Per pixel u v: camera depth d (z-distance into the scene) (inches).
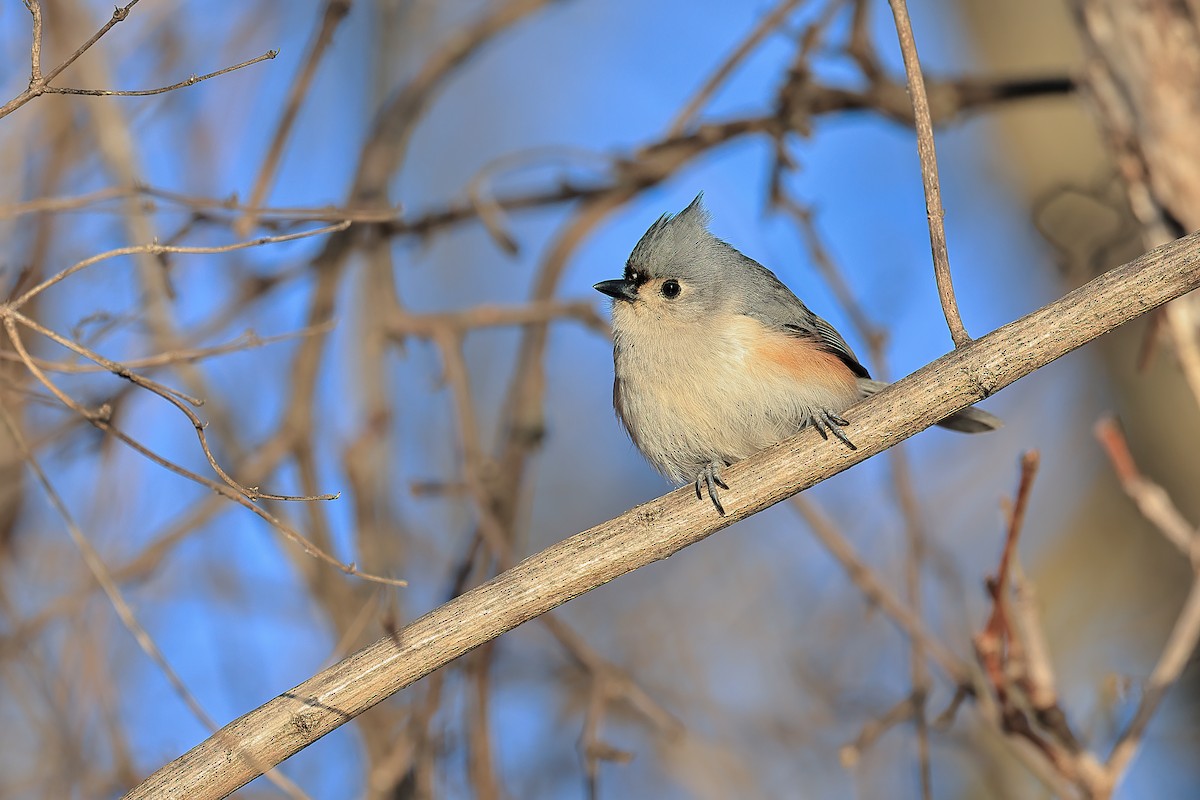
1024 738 332.5
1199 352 361.4
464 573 398.3
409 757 378.9
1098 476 569.0
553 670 506.3
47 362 295.4
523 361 437.4
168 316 399.9
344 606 400.8
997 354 261.9
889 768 498.0
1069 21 580.1
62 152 399.2
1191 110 375.6
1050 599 550.3
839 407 370.3
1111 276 257.9
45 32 394.9
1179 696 485.7
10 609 390.6
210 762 256.5
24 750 401.1
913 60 273.4
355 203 435.2
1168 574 533.0
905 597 522.6
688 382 374.3
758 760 503.5
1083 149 563.5
